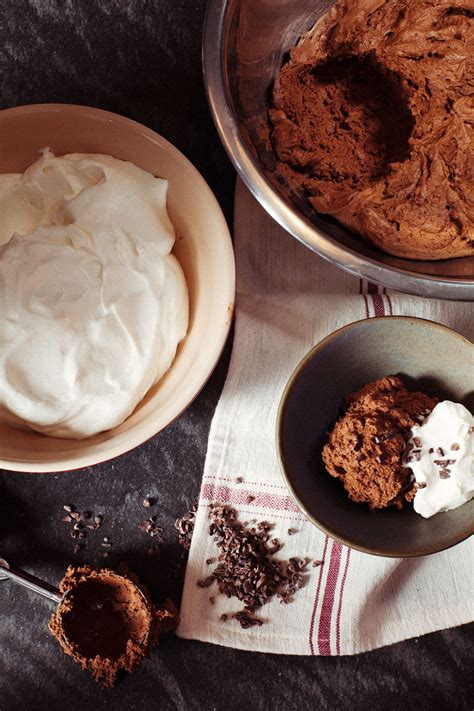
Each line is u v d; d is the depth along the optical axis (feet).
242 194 2.56
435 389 2.44
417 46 2.35
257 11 2.16
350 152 2.40
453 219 2.30
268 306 2.56
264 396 2.54
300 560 2.55
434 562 2.57
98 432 2.26
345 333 2.33
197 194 2.27
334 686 2.57
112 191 2.26
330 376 2.39
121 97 2.54
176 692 2.55
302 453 2.36
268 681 2.56
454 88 2.37
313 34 2.32
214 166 2.57
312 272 2.58
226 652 2.57
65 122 2.27
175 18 2.53
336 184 2.37
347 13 2.30
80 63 2.53
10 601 2.55
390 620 2.56
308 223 2.09
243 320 2.55
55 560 2.56
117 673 2.55
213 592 2.55
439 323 2.43
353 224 2.31
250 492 2.54
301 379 2.32
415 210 2.31
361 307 2.56
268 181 2.09
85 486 2.57
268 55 2.30
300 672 2.57
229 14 2.07
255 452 2.54
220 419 2.53
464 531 2.31
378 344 2.38
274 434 2.54
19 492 2.56
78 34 2.52
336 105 2.41
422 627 2.55
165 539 2.57
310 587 2.55
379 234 2.30
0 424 2.24
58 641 2.53
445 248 2.29
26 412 2.21
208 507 2.54
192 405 2.58
